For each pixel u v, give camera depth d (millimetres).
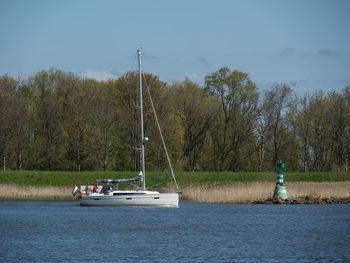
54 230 111062
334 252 85438
